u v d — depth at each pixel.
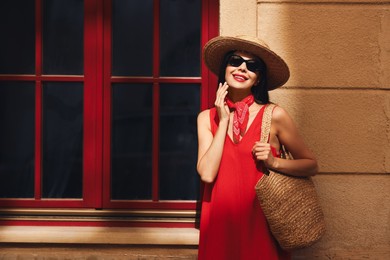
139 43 5.38
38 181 5.36
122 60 5.38
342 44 5.14
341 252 5.18
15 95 5.38
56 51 5.37
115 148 5.39
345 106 5.15
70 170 5.40
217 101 4.39
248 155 4.37
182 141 5.41
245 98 4.48
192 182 5.41
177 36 5.38
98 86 5.34
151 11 5.38
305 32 5.13
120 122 5.39
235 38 4.36
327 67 5.14
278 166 4.34
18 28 5.36
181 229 5.32
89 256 5.13
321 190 5.18
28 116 5.38
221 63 4.63
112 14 5.36
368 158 5.17
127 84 5.38
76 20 5.38
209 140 4.53
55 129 5.39
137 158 5.40
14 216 5.38
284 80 4.61
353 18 5.13
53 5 5.36
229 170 4.38
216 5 5.36
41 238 5.16
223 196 4.36
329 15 5.13
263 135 4.38
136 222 5.37
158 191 5.38
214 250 4.37
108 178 5.36
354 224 5.19
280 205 4.32
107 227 5.34
